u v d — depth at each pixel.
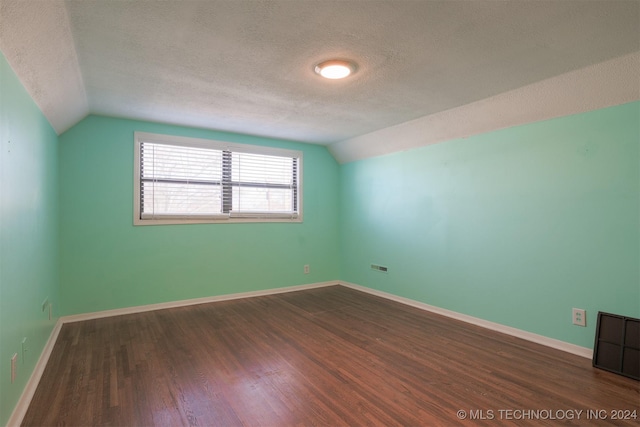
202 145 4.20
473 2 1.64
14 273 1.84
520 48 2.09
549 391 2.15
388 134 4.20
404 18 1.78
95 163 3.62
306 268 5.09
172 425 1.81
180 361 2.58
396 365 2.52
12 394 1.76
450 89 2.79
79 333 3.15
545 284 2.92
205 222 4.27
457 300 3.65
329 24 1.84
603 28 1.85
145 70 2.43
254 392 2.14
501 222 3.24
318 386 2.22
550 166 2.89
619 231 2.49
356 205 5.08
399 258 4.36
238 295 4.50
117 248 3.74
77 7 1.66
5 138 1.70
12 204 1.83
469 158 3.54
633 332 2.37
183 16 1.76
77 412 1.92
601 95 2.50
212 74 2.52
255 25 1.85
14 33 1.57
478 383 2.25
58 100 2.64
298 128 4.13
